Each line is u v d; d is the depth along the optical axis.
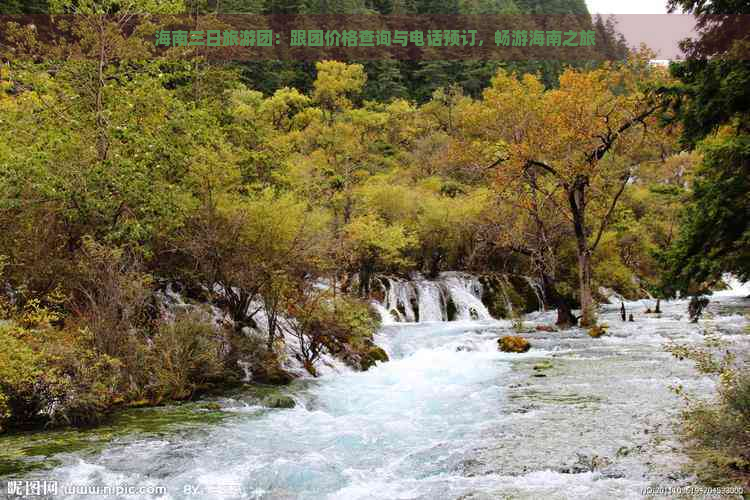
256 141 27.78
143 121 17.58
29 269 13.41
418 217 35.34
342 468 8.73
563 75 27.03
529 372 15.94
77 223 14.95
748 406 7.90
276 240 16.98
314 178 34.88
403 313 30.69
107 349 12.63
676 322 26.64
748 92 13.60
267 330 18.06
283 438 10.38
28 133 15.84
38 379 10.78
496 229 30.39
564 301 27.52
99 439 10.16
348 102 70.38
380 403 13.22
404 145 68.25
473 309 32.53
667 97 16.70
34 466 8.69
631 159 29.98
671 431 9.50
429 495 7.49
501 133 28.28
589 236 34.56
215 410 12.58
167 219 15.82
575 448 8.98
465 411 12.02
